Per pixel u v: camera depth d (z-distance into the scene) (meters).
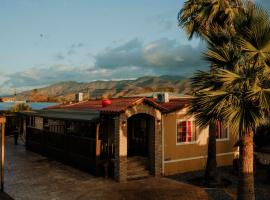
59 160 18.45
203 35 13.57
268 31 8.64
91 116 14.87
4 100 66.94
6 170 15.75
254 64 9.07
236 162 15.22
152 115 14.62
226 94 8.79
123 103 14.91
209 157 13.41
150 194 11.73
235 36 9.64
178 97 19.36
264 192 12.10
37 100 82.50
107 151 14.71
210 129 13.38
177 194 11.73
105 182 13.48
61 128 20.22
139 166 15.11
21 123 30.62
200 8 13.60
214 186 12.80
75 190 12.21
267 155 16.36
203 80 9.74
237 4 13.03
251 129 8.74
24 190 12.16
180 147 15.72
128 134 17.92
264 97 8.19
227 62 9.62
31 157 19.83
